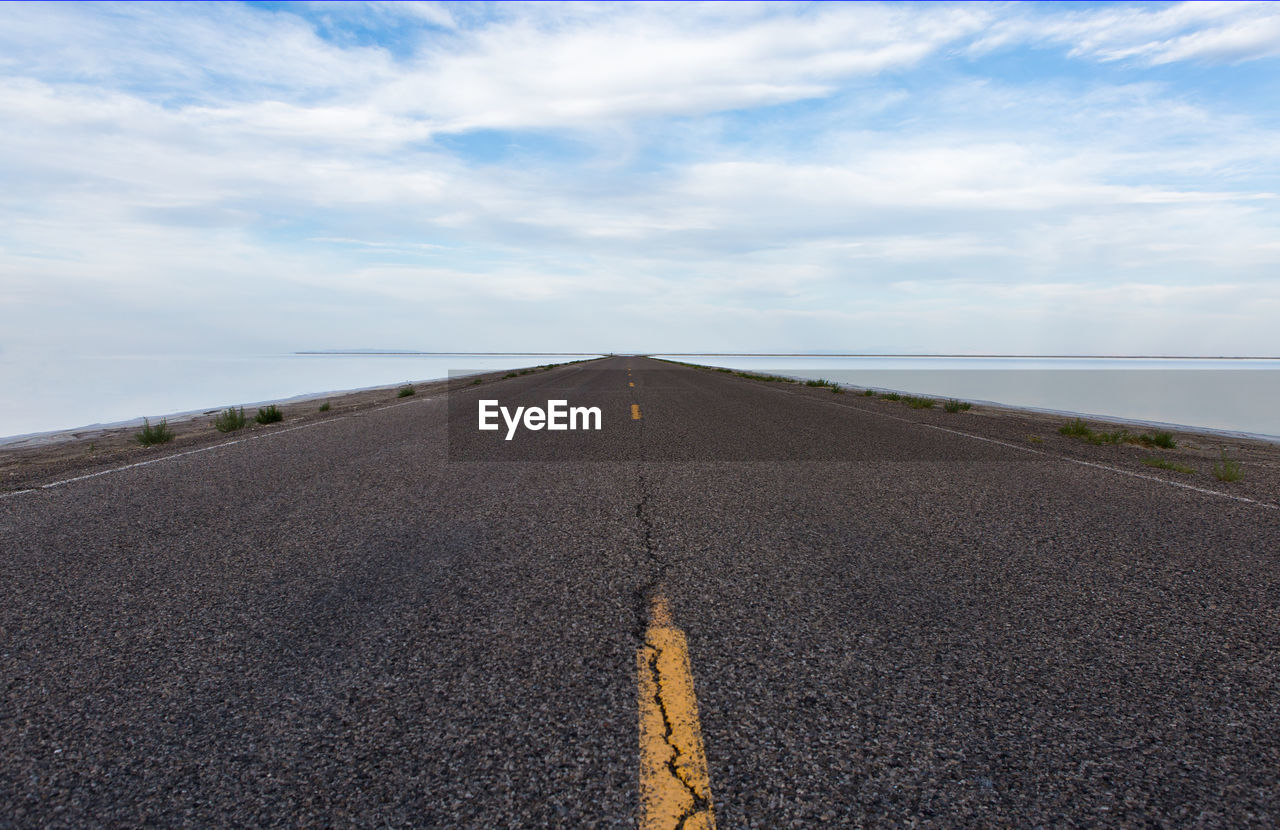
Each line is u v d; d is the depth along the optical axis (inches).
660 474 237.9
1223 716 79.7
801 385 921.5
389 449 298.8
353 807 63.4
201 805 64.2
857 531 161.5
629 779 66.9
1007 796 64.7
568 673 88.9
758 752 71.4
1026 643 98.9
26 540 158.6
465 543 151.6
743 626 104.1
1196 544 152.1
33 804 64.6
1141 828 60.6
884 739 73.9
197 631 104.7
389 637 101.3
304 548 148.6
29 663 94.7
